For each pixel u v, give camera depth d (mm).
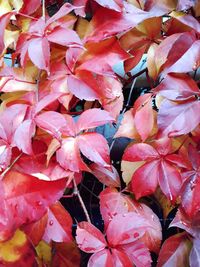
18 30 436
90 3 428
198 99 419
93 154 389
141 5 438
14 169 389
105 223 430
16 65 467
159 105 430
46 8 456
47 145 405
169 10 421
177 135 410
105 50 414
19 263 381
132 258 395
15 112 391
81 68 408
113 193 443
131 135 436
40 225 396
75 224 506
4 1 433
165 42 423
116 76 428
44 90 415
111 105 421
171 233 510
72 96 421
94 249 385
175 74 422
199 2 423
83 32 428
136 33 438
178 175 422
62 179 385
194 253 431
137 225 394
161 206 488
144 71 479
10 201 366
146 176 422
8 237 360
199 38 421
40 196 372
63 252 452
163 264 441
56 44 417
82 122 395
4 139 383
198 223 436
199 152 436
